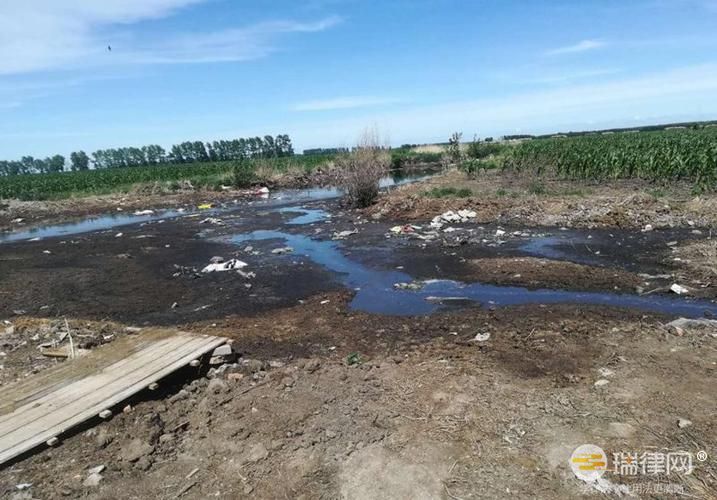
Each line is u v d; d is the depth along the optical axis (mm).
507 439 3602
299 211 17703
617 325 5680
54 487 3283
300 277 8914
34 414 3967
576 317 6039
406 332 6000
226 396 4523
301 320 6676
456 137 33438
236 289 8391
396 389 4477
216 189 25938
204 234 14031
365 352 5477
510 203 13930
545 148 23781
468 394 4281
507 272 8297
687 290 6914
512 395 4215
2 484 3299
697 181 14602
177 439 3900
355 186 16703
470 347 5363
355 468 3404
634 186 15516
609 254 9055
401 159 37906
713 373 4328
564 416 3840
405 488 3176
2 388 4445
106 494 3229
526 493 3061
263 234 13602
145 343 5355
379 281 8367
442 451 3520
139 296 8336
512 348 5230
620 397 4051
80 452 3670
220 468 3502
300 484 3287
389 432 3799
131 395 4270
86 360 4949
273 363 5285
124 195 24969
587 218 11781
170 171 38219
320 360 5297
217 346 5293
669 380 4266
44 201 24422
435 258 9594
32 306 8023
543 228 11672
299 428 3932
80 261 11398
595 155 18156
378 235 12242
